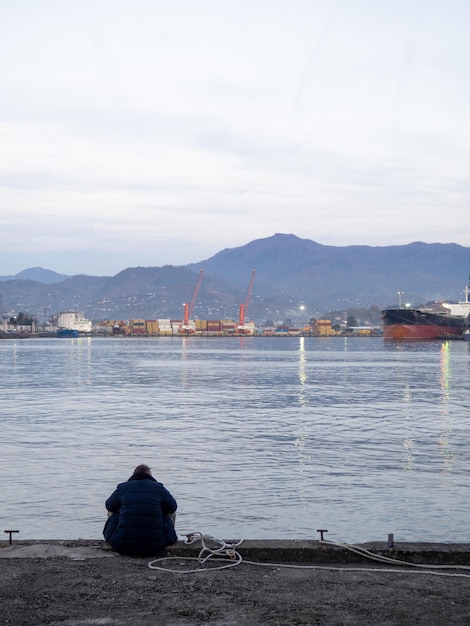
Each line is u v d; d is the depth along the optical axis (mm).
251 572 9516
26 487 25859
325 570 9672
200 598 8406
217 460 31828
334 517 21750
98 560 9977
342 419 48594
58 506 23062
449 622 7688
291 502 23625
